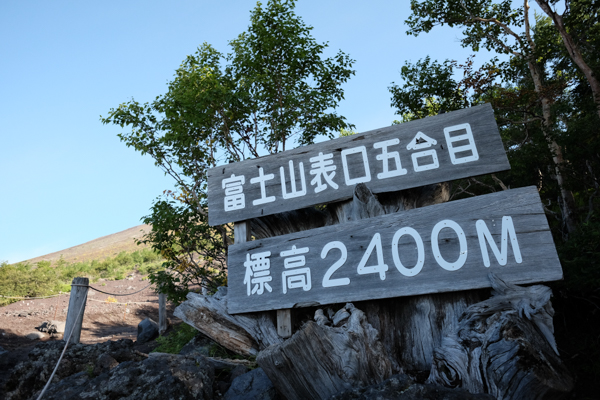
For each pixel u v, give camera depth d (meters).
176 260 7.60
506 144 9.66
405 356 3.45
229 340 4.40
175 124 7.35
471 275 3.28
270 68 8.05
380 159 4.02
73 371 4.05
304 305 3.82
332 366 3.05
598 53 9.33
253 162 4.62
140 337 11.36
